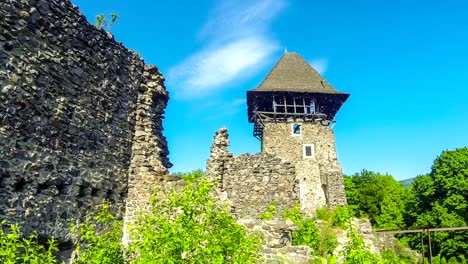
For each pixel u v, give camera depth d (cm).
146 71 1012
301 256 788
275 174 1252
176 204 510
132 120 941
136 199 896
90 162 780
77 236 679
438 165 3400
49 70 693
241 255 494
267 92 3550
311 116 3534
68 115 731
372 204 4291
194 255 457
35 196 643
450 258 2830
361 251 621
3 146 592
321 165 3375
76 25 775
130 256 519
